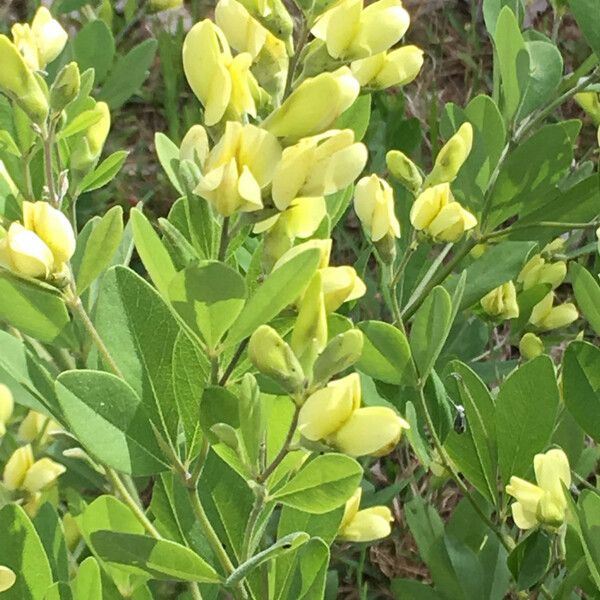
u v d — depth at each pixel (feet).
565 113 2.89
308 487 0.93
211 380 0.91
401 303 1.81
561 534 1.32
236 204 0.83
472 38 2.90
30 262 0.90
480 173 1.69
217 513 1.16
